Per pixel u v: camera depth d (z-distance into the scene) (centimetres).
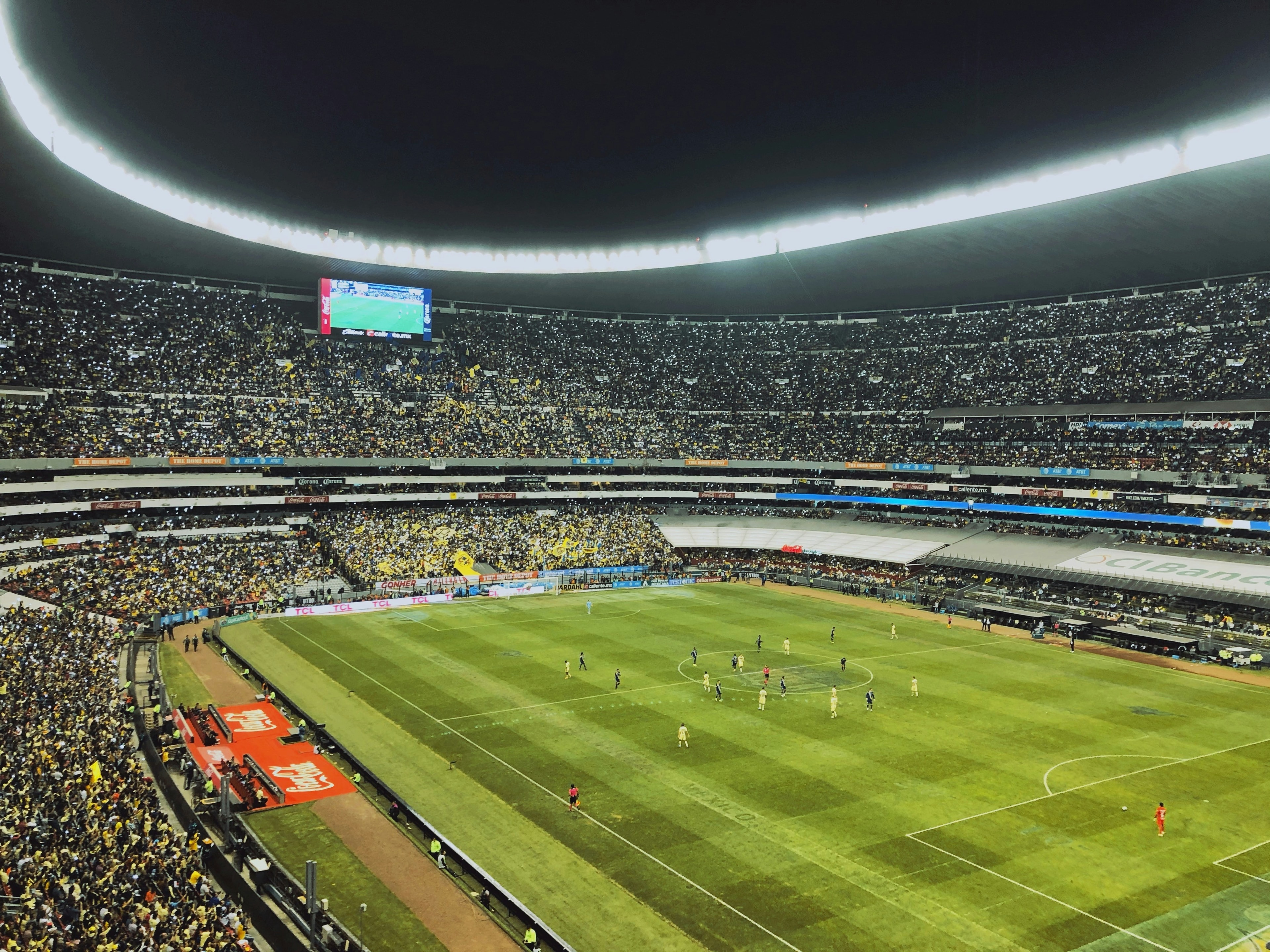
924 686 6084
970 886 3262
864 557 10925
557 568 10662
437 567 9969
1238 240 9875
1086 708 5597
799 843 3606
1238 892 3225
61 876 2783
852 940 2895
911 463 11819
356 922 3002
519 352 13888
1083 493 10350
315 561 9612
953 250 10681
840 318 15112
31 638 5638
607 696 5703
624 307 14788
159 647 6994
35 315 10044
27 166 7162
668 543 11875
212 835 3669
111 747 4038
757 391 14075
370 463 10900
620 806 3978
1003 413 11756
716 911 3080
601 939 2898
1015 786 4238
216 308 11738
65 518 8994
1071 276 12025
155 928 2591
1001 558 10038
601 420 13200
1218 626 7700
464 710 5378
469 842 3609
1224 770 4481
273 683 5972
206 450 9850
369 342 12400
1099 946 2869
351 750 4669
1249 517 9075
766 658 6825
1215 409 10000
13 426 8681
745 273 12256
